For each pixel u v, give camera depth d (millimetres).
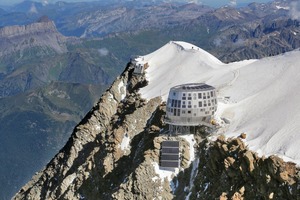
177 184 118312
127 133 148500
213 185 109312
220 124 124125
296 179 92500
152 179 119250
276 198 93500
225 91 140250
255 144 108312
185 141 123375
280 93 125812
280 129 109125
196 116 123812
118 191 120750
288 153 100438
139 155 131125
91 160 151000
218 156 111188
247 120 121312
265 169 98375
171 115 125375
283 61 139875
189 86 127875
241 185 101562
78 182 150375
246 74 145125
